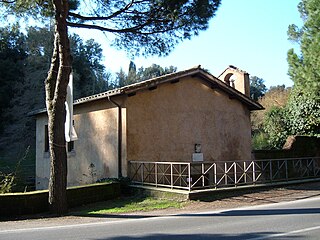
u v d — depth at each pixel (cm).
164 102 1555
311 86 1402
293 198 1130
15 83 3728
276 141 2016
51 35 3794
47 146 2014
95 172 1595
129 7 1253
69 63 1071
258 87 5638
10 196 1038
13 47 4056
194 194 1145
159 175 1459
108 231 721
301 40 1423
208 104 1697
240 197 1170
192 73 1605
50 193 1055
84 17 1235
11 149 3444
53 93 1116
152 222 816
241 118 1814
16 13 1241
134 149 1445
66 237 671
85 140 1680
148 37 1330
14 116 3528
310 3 1363
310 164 1659
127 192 1347
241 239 600
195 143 1623
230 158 1733
